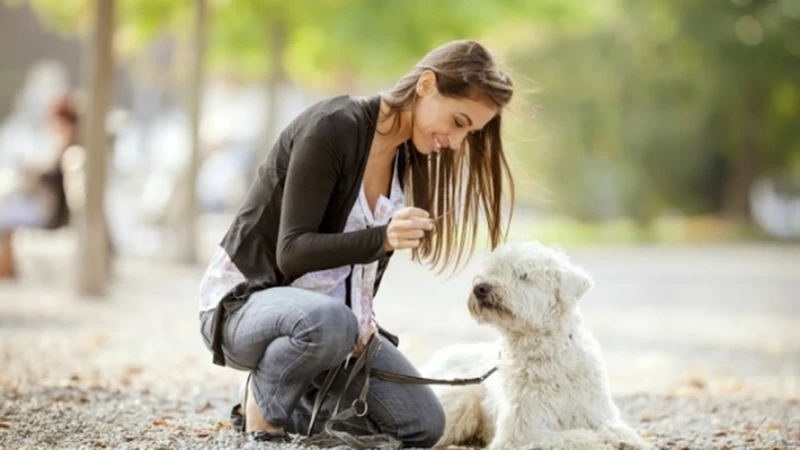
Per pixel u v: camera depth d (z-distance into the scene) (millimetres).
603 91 41875
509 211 7230
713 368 12305
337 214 6684
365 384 6984
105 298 16625
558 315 6793
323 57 27703
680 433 8094
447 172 7059
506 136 7215
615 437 6621
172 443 6852
